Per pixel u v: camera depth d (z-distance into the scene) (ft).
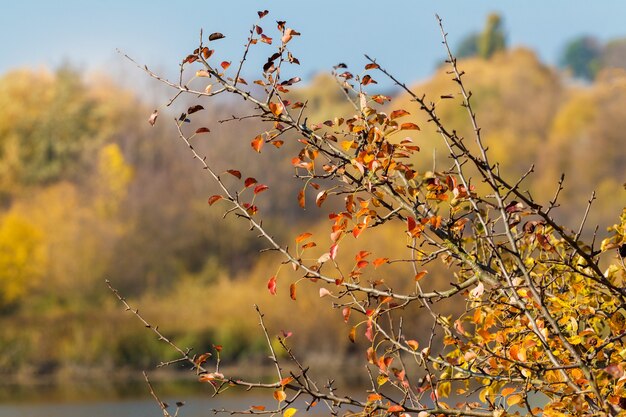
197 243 149.59
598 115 150.00
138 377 102.06
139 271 144.46
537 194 140.46
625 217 11.44
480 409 11.71
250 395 76.07
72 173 188.44
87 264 141.90
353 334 11.71
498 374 11.45
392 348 11.79
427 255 11.84
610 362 11.34
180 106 177.17
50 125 195.93
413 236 11.36
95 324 115.24
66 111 197.98
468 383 11.87
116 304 138.51
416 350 11.71
